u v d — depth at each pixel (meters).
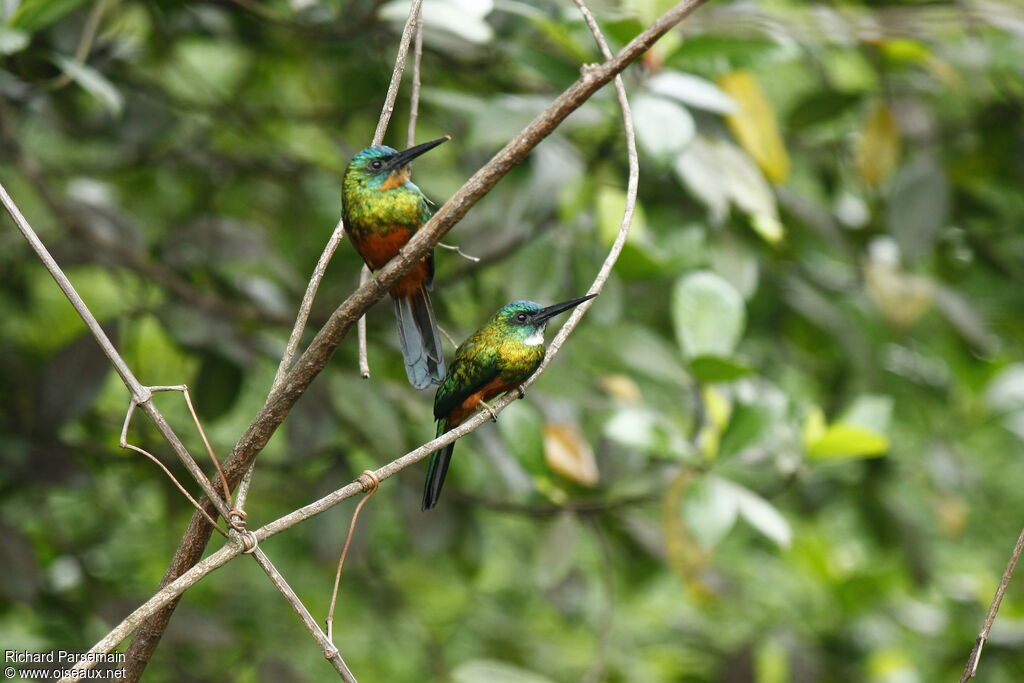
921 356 10.24
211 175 10.31
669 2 6.95
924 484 9.78
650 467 7.89
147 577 10.20
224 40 9.86
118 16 8.91
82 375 7.65
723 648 10.27
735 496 6.70
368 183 5.26
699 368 6.84
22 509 9.23
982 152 9.41
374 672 11.12
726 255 7.79
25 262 9.95
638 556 9.39
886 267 8.52
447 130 9.85
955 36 8.74
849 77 11.42
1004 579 4.29
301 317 4.23
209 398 8.39
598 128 8.96
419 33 4.93
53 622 8.55
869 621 9.96
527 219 8.00
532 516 7.86
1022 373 9.56
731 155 7.16
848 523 12.66
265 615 10.95
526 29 8.46
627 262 7.07
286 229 10.28
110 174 9.98
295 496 9.91
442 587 12.12
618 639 11.41
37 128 10.35
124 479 9.65
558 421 7.79
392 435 7.74
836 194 9.97
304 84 10.99
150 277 8.05
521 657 10.91
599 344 7.45
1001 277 9.79
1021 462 13.50
